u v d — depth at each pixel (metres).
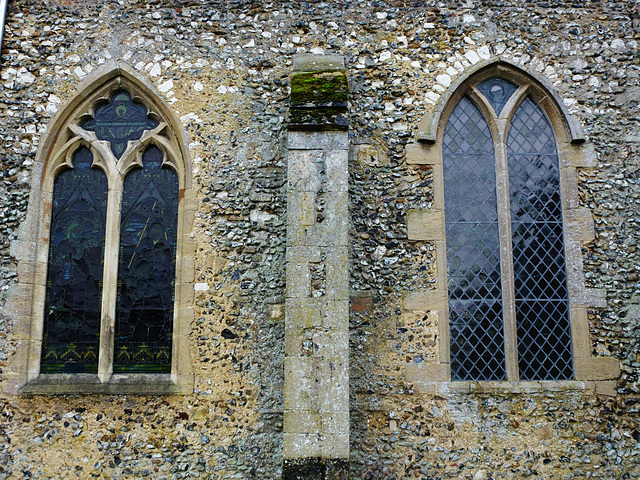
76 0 6.09
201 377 5.41
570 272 5.70
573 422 5.36
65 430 5.31
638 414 5.38
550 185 5.96
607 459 5.28
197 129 5.88
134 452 5.28
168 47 6.04
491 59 6.02
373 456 5.26
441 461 5.26
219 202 5.74
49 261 5.80
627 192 5.82
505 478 5.23
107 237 5.77
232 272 5.61
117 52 6.03
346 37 6.09
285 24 6.10
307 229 4.96
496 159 5.95
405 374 5.43
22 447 5.28
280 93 6.00
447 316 5.56
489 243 5.82
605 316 5.60
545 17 6.10
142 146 5.95
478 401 5.38
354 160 5.83
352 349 5.46
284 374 5.04
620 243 5.73
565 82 6.03
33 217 5.73
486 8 6.10
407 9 6.11
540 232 5.86
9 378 5.40
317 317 4.81
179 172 5.87
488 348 5.61
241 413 5.36
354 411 5.35
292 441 4.61
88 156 6.03
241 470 5.25
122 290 5.74
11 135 5.86
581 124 5.95
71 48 6.04
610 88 6.01
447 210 5.88
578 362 5.52
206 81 5.98
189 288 5.57
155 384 5.41
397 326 5.52
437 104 5.95
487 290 5.71
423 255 5.66
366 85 6.00
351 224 5.70
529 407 5.38
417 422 5.34
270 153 5.86
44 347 5.63
